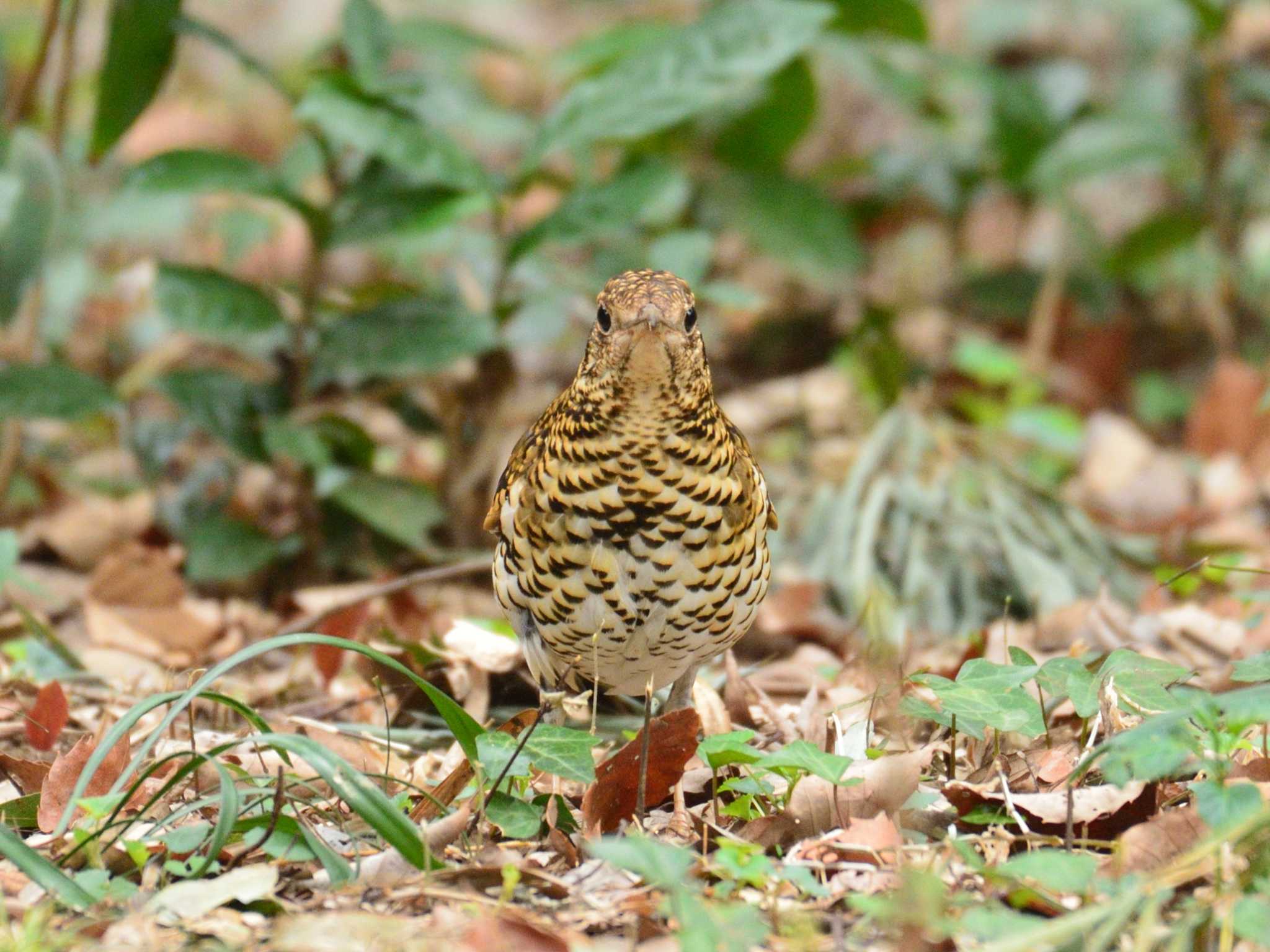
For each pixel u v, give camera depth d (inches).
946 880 233.3
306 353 441.4
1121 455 553.6
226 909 225.1
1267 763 258.7
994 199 733.3
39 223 415.5
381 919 216.1
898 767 246.8
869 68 605.3
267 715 335.3
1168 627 375.2
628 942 214.1
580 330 530.9
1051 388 634.8
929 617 434.0
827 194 639.8
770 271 700.7
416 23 546.3
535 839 253.6
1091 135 617.0
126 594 401.1
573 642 282.8
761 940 211.8
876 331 553.9
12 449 461.1
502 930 207.3
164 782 271.9
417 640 389.1
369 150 401.1
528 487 274.4
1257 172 623.2
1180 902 221.1
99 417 553.6
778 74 567.8
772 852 250.5
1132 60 716.0
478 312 441.4
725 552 271.1
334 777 243.9
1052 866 211.6
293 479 451.2
